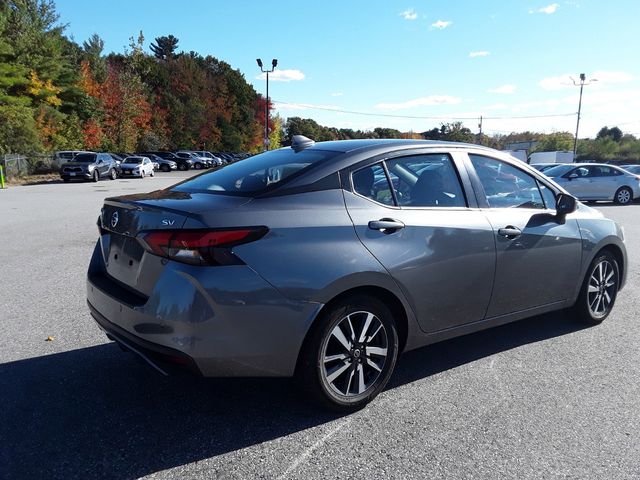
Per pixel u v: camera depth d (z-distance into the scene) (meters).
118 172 32.69
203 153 56.00
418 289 3.27
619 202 17.88
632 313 5.18
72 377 3.57
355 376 3.14
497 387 3.52
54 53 39.34
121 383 3.50
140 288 2.89
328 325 2.93
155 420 3.03
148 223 2.83
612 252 4.78
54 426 2.94
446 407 3.23
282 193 2.97
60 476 2.49
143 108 55.56
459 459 2.68
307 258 2.82
